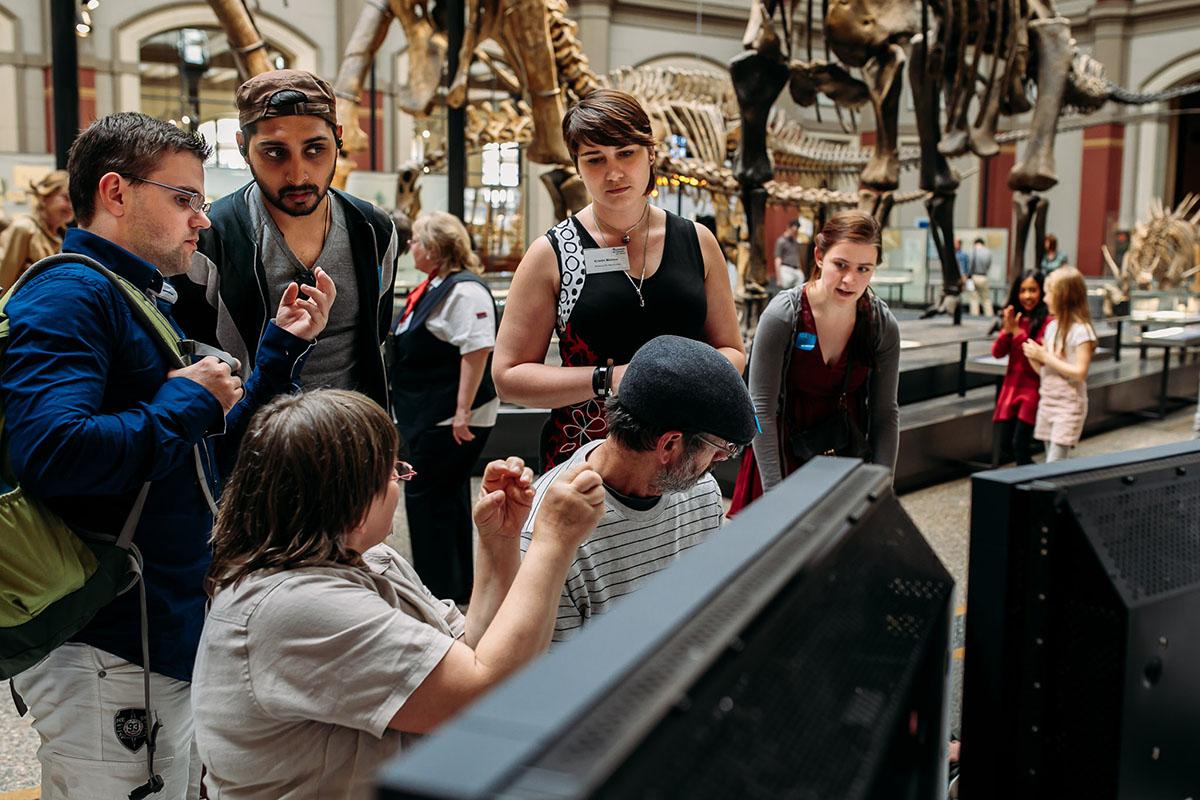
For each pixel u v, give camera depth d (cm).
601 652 58
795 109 2028
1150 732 109
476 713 52
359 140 603
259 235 234
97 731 188
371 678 129
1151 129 2023
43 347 171
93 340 176
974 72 939
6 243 490
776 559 75
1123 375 927
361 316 250
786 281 1507
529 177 1755
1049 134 941
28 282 180
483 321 400
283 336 203
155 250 192
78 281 178
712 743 56
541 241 250
